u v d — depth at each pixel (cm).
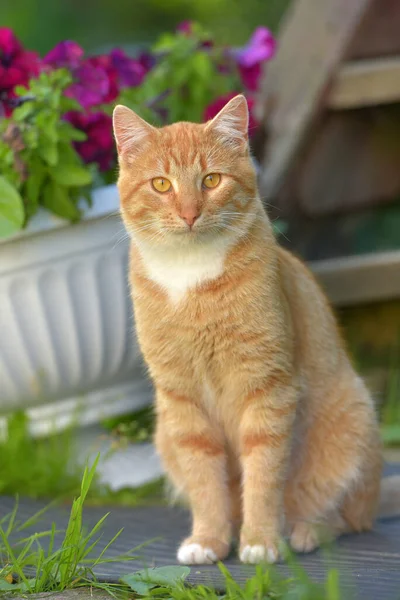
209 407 409
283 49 668
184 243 385
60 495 504
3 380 511
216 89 609
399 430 596
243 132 403
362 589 314
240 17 1201
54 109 476
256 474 389
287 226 677
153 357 405
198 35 616
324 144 669
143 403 556
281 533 390
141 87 587
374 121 679
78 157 497
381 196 698
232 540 411
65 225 485
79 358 516
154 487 527
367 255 684
